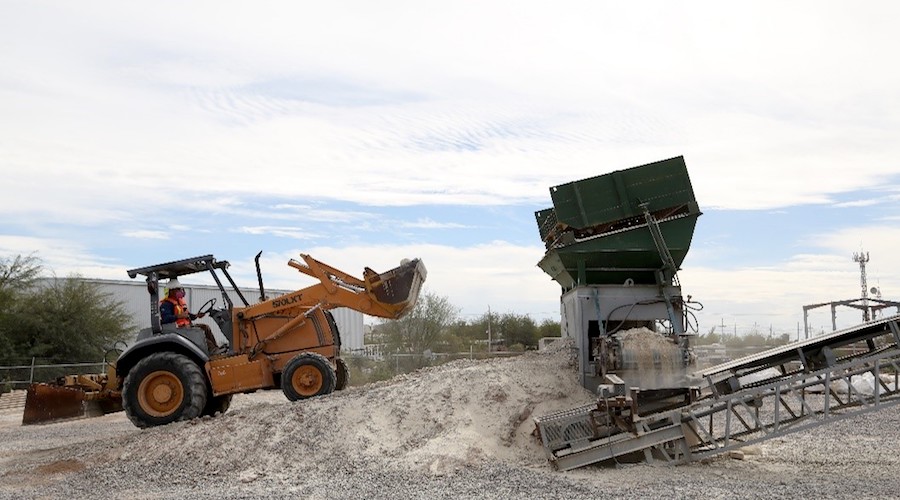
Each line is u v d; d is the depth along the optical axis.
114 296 39.59
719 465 10.64
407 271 14.59
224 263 14.66
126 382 13.51
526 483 9.40
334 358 14.58
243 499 9.09
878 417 16.09
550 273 14.02
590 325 12.67
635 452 10.62
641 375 10.91
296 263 14.62
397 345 37.31
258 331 14.51
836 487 9.12
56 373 34.22
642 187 12.78
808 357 11.20
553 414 10.79
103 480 10.52
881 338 12.45
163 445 11.59
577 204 12.80
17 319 35.16
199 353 13.72
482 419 11.25
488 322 38.06
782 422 10.65
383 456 10.67
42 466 11.53
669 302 12.60
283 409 12.05
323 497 9.05
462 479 9.67
